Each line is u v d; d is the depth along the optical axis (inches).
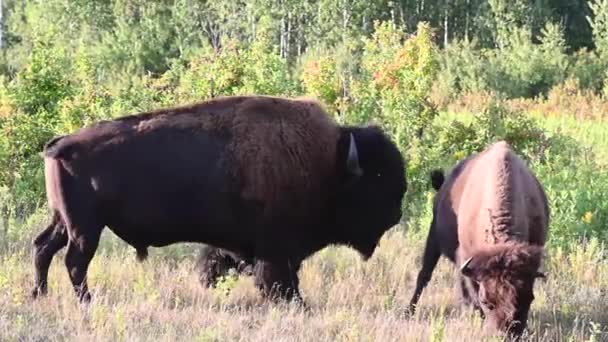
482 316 1037.2
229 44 1991.9
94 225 1098.1
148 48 6870.1
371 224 1232.2
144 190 1101.7
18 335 871.1
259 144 1134.4
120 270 1217.4
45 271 1125.7
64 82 1995.6
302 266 1293.1
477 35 7524.6
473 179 1074.7
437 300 1186.0
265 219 1143.6
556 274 1315.2
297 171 1153.4
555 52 6117.1
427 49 1948.8
